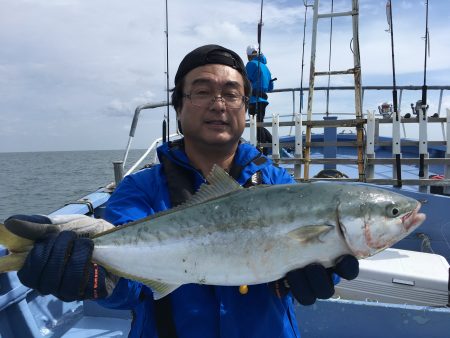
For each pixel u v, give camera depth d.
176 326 0.65
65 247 0.57
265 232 0.65
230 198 0.68
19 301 1.10
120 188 0.77
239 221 0.66
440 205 1.57
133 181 0.78
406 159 1.87
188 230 0.67
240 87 0.79
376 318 0.99
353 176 2.53
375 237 0.66
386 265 1.24
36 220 0.60
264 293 0.68
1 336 1.05
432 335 0.96
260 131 2.50
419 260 1.29
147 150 2.20
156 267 0.66
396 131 1.78
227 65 0.78
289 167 2.75
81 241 0.59
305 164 1.99
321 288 0.61
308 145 2.02
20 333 1.09
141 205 0.73
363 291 1.22
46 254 0.56
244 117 0.81
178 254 0.66
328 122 2.00
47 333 1.26
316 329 1.04
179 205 0.69
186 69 0.79
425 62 1.80
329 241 0.65
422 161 1.81
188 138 0.80
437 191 2.17
